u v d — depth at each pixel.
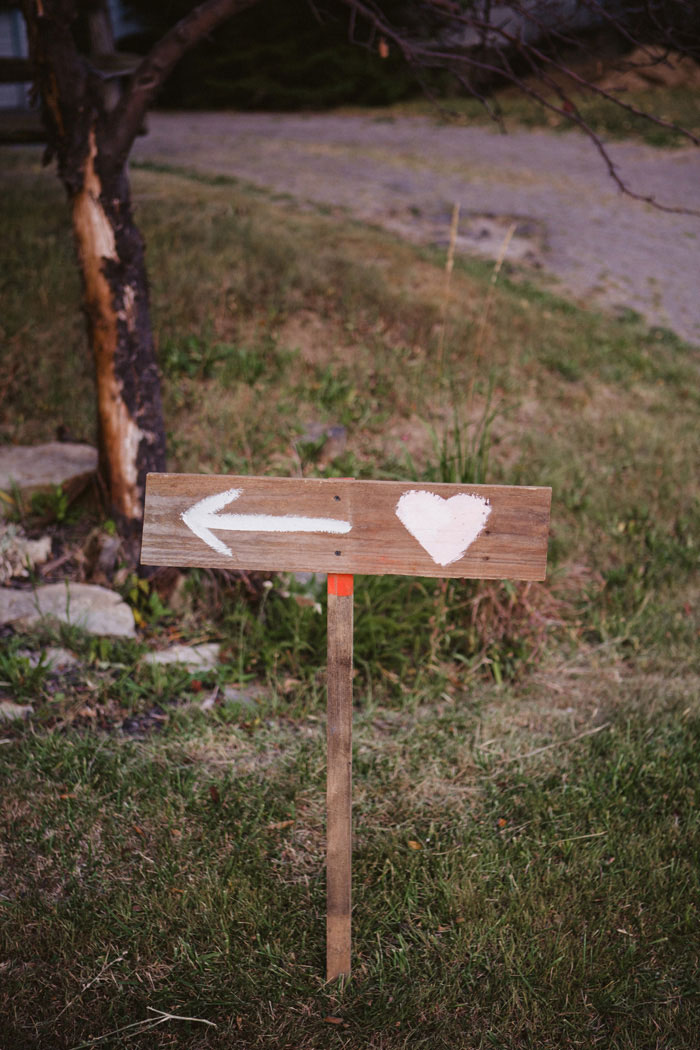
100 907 2.70
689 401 8.45
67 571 4.64
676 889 2.87
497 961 2.60
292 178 14.20
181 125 18.28
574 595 5.11
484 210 13.66
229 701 3.78
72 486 5.01
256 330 7.51
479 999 2.48
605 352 9.16
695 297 11.52
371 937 2.70
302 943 2.64
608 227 13.56
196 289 7.71
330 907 2.43
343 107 20.91
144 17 19.06
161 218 9.48
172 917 2.66
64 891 2.76
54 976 2.48
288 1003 2.46
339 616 2.23
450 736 3.67
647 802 3.30
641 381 8.76
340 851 2.38
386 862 2.96
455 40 4.89
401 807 3.22
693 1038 2.39
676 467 6.82
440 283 9.47
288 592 4.51
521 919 2.73
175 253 8.43
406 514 2.15
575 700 4.05
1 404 5.98
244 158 15.30
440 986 2.51
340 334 7.82
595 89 4.19
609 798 3.29
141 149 15.45
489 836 3.10
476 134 18.28
